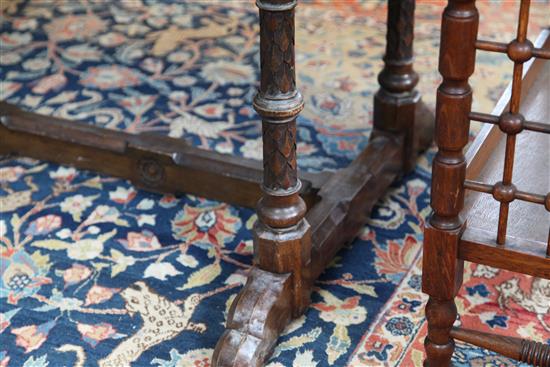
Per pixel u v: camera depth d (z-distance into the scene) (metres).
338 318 2.10
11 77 3.32
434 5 3.74
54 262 2.31
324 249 2.13
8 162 2.80
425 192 2.59
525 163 1.79
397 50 2.50
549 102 2.00
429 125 2.76
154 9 3.87
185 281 2.23
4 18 3.81
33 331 2.07
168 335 2.05
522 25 1.38
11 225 2.47
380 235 2.40
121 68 3.36
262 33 1.78
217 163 2.48
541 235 1.61
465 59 1.43
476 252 1.60
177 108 3.07
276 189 1.94
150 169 2.57
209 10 3.84
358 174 2.36
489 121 1.47
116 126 2.96
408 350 1.99
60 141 2.70
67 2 3.98
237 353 1.88
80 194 2.61
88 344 2.03
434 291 1.66
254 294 1.96
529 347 1.68
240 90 3.17
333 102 3.08
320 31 3.60
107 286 2.22
